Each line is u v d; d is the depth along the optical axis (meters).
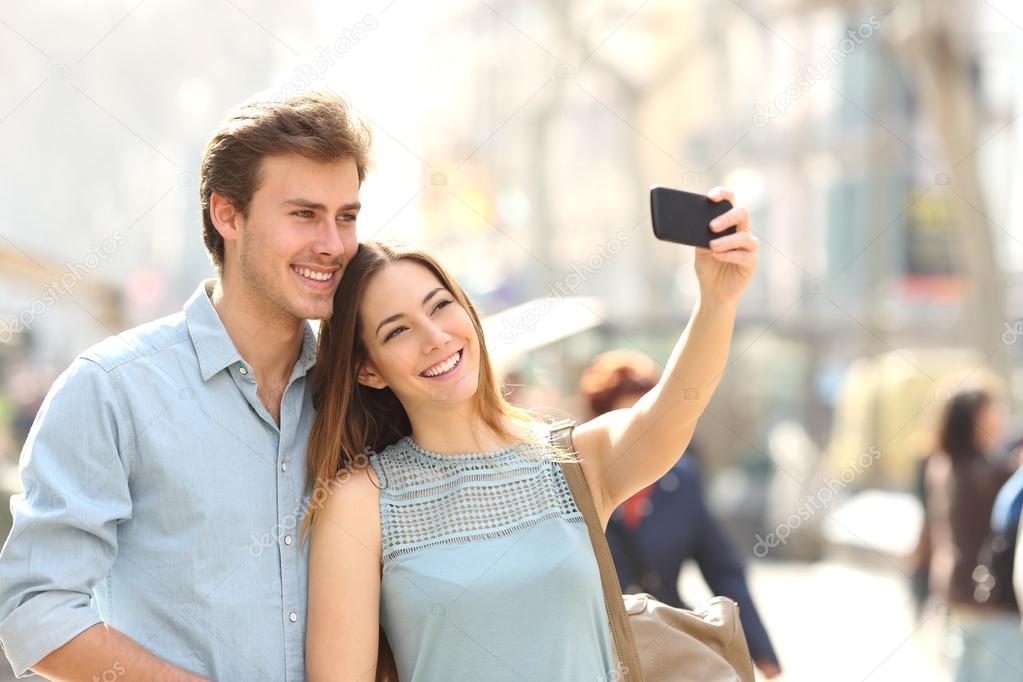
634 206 21.58
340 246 2.74
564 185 30.41
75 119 23.30
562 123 29.80
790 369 17.70
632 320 16.80
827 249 26.61
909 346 21.80
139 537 2.66
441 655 2.68
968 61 17.20
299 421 2.83
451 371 2.82
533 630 2.68
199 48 22.64
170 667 2.55
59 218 23.73
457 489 2.81
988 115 21.53
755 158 27.66
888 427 13.78
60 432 2.62
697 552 4.56
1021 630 5.46
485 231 29.39
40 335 14.91
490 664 2.67
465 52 30.33
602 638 2.77
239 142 2.69
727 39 24.84
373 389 2.96
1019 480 5.43
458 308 2.85
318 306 2.74
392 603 2.73
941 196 23.17
